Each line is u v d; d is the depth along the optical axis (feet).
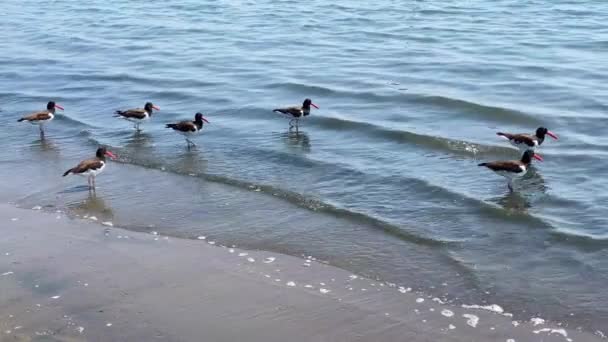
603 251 54.19
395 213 61.87
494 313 46.47
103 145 81.76
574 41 126.93
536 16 151.02
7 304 47.55
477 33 136.36
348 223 60.23
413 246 55.93
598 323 45.24
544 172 70.54
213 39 138.00
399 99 95.25
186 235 58.44
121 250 55.57
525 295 48.60
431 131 82.69
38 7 185.06
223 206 64.39
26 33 150.92
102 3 187.32
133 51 130.31
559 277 50.88
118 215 62.64
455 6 165.07
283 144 80.28
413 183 67.92
